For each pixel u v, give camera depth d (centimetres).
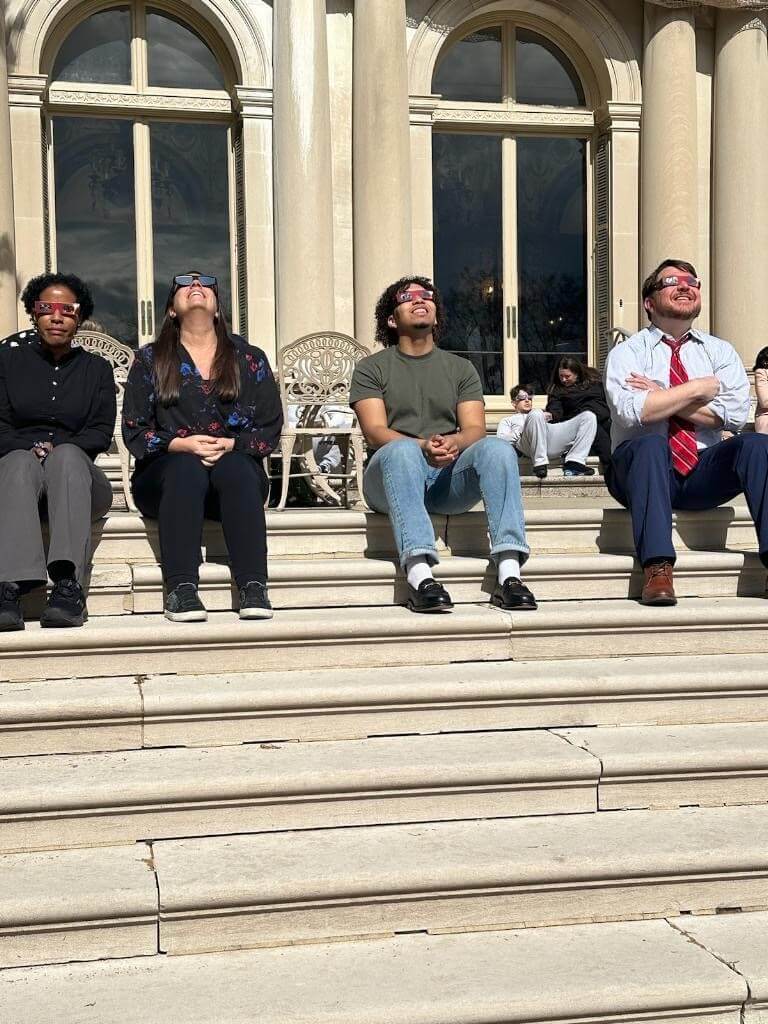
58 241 1055
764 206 1102
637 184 1141
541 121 1152
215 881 289
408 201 1023
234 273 1088
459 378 492
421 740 365
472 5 1095
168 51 1069
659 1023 271
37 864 303
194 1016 254
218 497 440
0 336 948
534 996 265
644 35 1120
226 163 1089
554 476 877
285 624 391
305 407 742
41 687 366
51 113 1043
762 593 481
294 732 362
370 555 488
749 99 1095
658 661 416
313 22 995
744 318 1098
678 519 511
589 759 343
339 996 264
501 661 412
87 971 277
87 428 455
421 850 312
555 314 1180
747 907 315
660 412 483
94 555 455
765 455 457
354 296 1045
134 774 325
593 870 305
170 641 384
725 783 353
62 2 1000
